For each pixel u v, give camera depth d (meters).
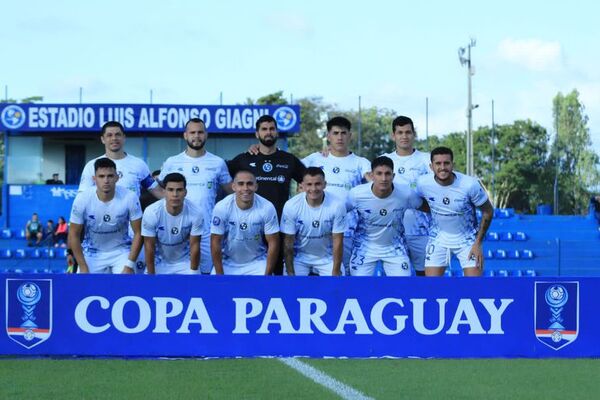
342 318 8.11
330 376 7.00
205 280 8.09
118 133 10.57
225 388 6.45
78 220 9.75
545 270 25.30
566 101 52.12
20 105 26.34
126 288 8.05
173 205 9.43
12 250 24.47
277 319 8.11
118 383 6.66
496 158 50.81
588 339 8.19
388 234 10.16
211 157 10.82
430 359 8.00
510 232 27.56
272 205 9.69
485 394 6.26
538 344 8.17
